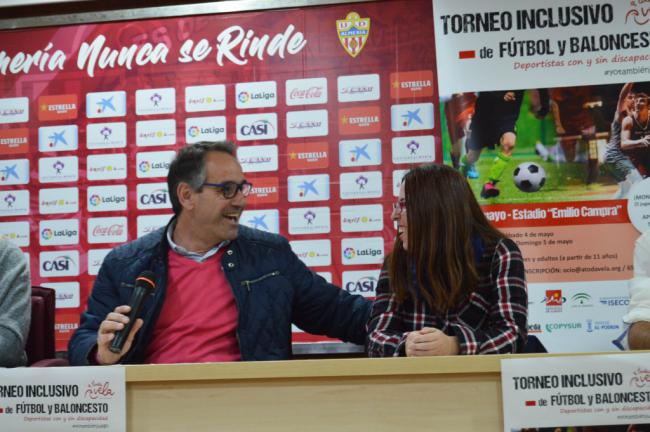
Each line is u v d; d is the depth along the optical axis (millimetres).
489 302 1831
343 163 2701
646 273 2230
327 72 2730
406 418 1336
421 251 1820
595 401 1313
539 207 2598
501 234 1885
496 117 2633
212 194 2064
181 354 2027
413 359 1335
